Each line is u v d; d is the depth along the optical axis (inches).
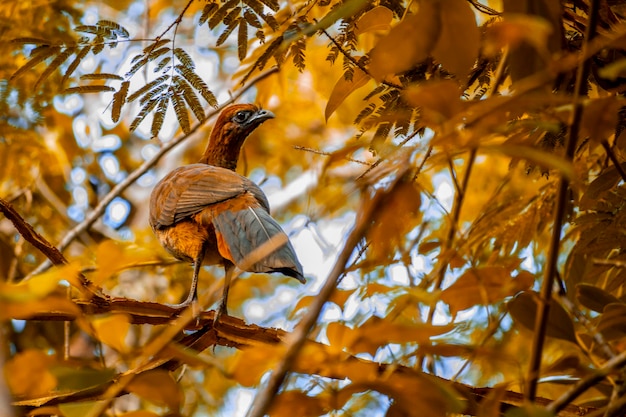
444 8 215.8
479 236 407.5
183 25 718.5
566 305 329.4
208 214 502.9
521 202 436.1
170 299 745.0
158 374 217.3
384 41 221.1
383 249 238.8
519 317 300.2
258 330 383.2
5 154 668.1
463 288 242.7
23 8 621.9
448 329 214.4
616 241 391.9
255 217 489.1
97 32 414.3
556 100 213.9
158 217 527.2
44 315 297.0
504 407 310.8
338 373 229.8
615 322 301.0
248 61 517.0
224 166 644.1
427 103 212.1
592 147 421.1
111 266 237.3
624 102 223.8
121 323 222.7
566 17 376.8
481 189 665.0
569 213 429.7
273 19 399.2
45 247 353.7
